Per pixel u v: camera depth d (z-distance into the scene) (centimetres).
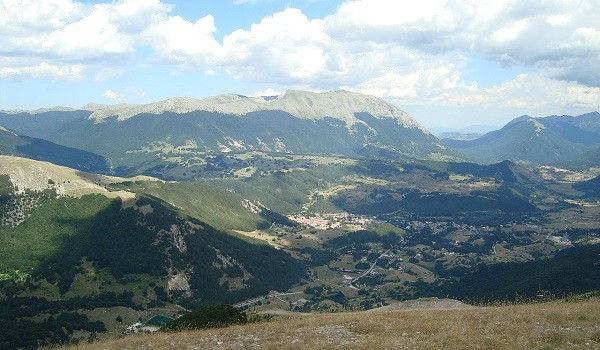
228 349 3506
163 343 3969
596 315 4031
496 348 3011
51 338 12862
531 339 3209
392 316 4741
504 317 4191
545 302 6225
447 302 7294
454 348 3053
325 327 4222
